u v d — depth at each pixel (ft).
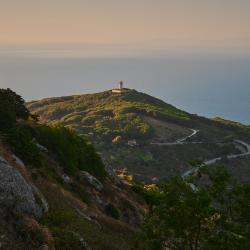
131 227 158.10
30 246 89.35
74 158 183.83
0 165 100.42
